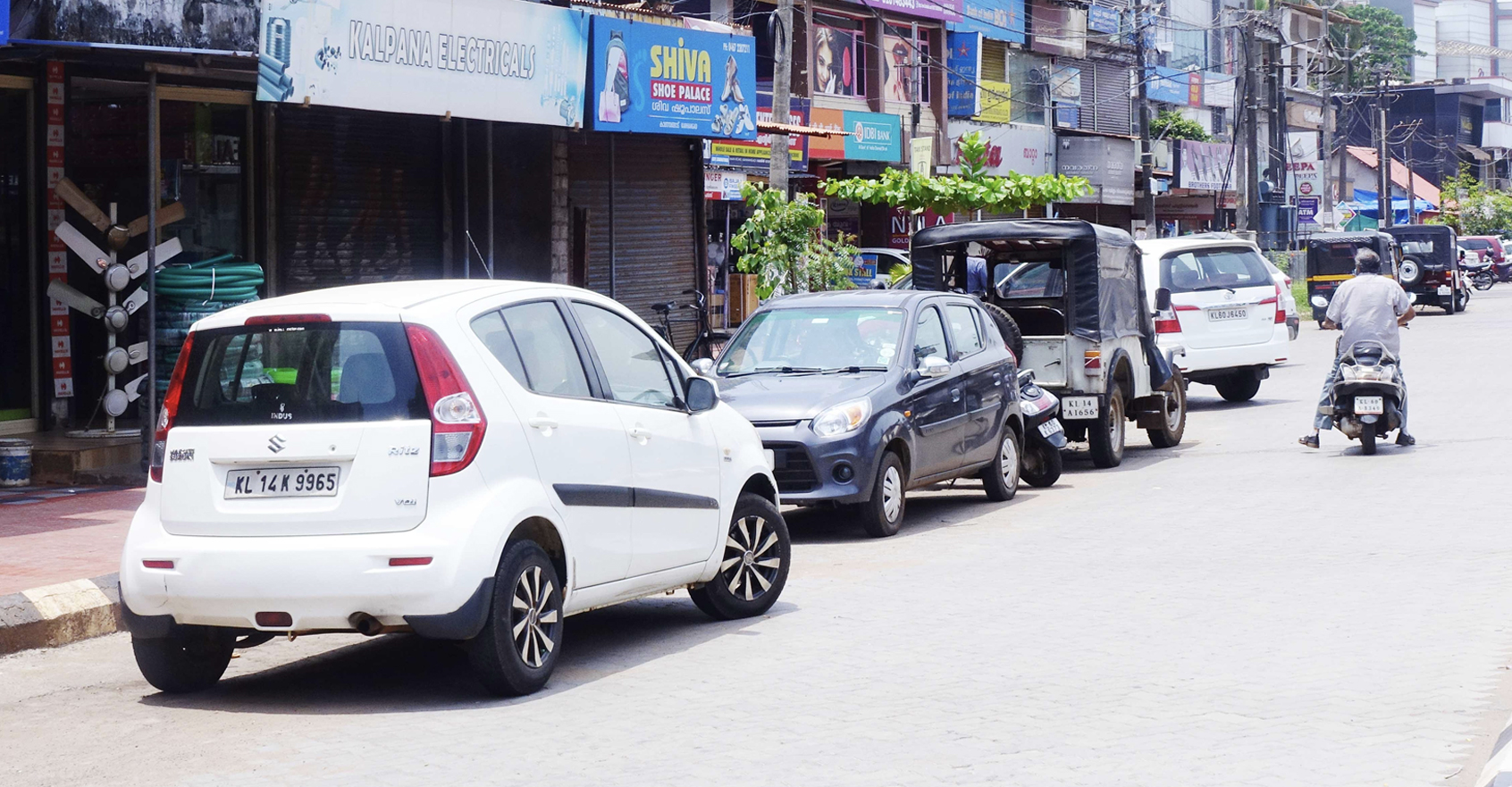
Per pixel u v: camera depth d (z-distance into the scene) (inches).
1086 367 575.5
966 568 383.2
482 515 249.3
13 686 282.8
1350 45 3604.8
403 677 284.2
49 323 517.0
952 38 1454.2
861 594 353.1
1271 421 730.8
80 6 420.8
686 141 802.8
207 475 253.3
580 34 616.4
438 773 215.8
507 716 248.8
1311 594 334.0
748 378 459.2
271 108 572.4
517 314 275.0
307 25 487.5
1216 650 283.0
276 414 253.1
